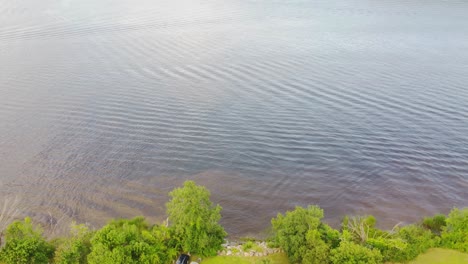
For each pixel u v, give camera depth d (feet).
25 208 197.06
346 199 211.82
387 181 224.94
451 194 215.31
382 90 314.55
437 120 276.41
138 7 517.96
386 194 215.51
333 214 201.05
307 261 152.05
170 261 158.92
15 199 199.52
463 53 386.52
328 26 466.70
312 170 232.94
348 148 250.57
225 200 208.23
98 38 411.95
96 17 471.62
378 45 407.85
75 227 164.04
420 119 277.44
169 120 274.36
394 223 194.49
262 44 405.39
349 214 200.95
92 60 362.33
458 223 172.45
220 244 167.73
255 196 212.02
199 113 282.56
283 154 244.83
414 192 216.95
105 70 343.87
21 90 308.19
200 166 233.55
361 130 266.77
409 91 313.32
